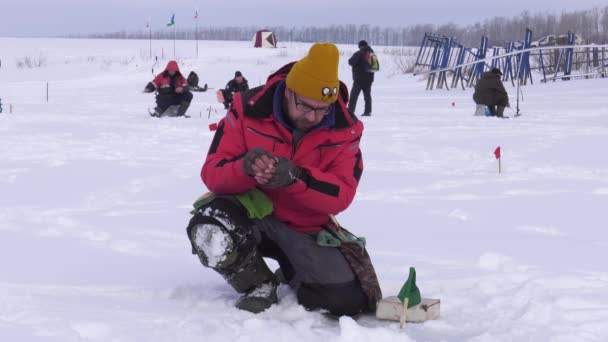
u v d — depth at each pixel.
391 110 20.64
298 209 3.81
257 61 57.66
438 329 3.53
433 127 14.99
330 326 3.57
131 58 60.53
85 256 4.86
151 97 27.81
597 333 3.41
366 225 6.08
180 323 3.36
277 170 3.44
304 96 3.53
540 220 6.29
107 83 40.91
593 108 20.05
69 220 6.12
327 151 3.74
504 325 3.53
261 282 3.73
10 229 5.76
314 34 146.00
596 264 4.75
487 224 6.14
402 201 7.23
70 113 18.97
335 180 3.65
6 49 73.81
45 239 5.39
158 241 5.39
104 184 8.19
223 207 3.62
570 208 6.85
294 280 3.86
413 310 3.62
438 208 6.84
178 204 7.04
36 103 23.42
